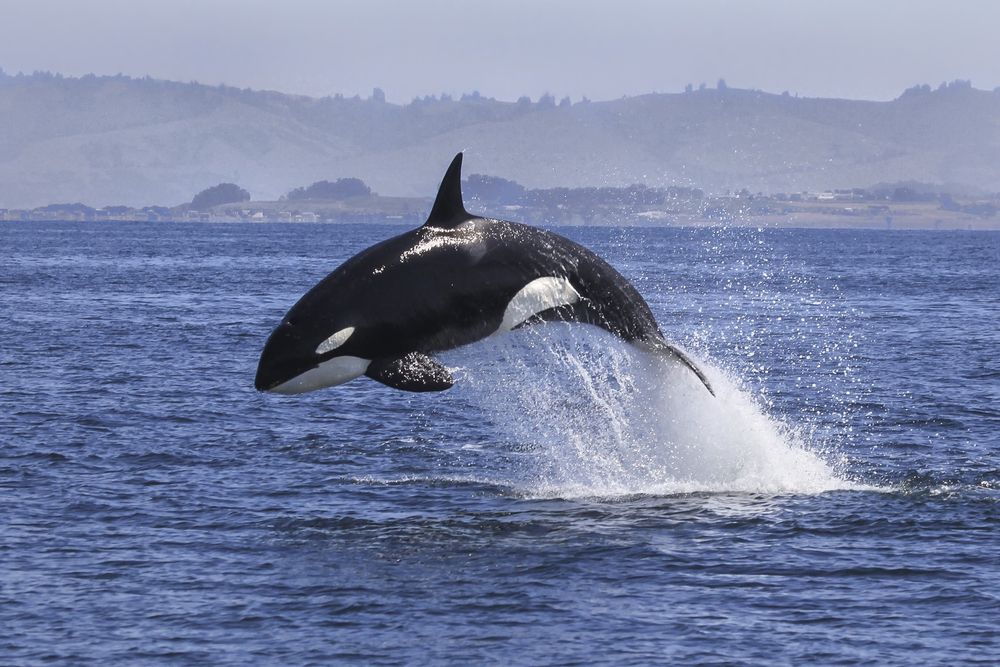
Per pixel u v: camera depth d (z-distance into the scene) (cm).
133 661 4691
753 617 5112
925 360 14125
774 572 5666
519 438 8988
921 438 9100
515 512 6800
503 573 5697
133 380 11881
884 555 5897
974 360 14075
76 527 6419
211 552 6022
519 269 6269
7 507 6788
